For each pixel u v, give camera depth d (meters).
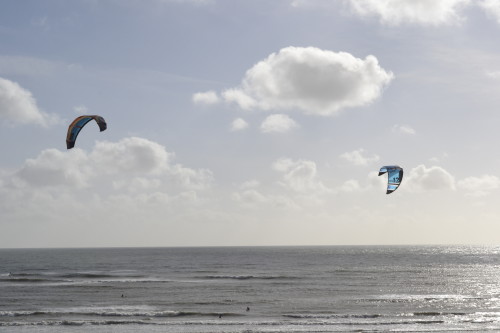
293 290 65.94
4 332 37.69
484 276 92.62
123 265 135.25
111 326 40.06
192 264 140.62
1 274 98.31
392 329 39.09
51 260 174.62
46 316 44.62
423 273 100.12
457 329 39.19
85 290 65.88
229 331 37.94
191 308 49.88
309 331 38.06
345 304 52.75
